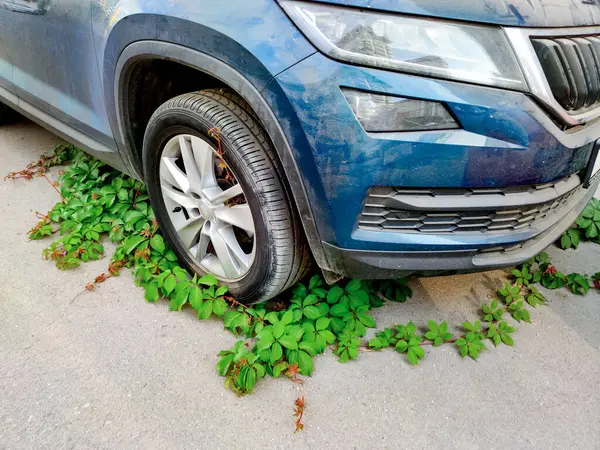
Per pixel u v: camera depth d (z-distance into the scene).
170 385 1.74
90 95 2.32
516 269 2.46
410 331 1.99
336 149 1.48
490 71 1.50
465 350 1.95
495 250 1.78
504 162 1.53
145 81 2.05
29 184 3.01
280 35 1.48
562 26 1.72
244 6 1.53
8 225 2.59
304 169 1.56
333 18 1.45
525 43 1.56
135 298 2.14
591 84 1.72
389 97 1.44
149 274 2.17
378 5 1.46
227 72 1.61
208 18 1.58
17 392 1.67
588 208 2.90
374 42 1.45
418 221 1.63
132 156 2.30
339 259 1.68
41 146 3.54
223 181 2.01
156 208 2.24
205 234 2.07
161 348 1.89
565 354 2.02
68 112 2.56
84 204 2.58
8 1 2.58
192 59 1.69
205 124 1.77
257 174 1.70
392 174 1.49
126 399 1.67
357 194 1.53
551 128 1.57
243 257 1.98
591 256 2.71
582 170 1.85
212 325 2.03
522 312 2.17
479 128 1.48
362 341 2.02
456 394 1.80
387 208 1.58
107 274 2.27
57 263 2.27
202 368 1.82
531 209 1.75
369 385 1.80
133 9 1.81
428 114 1.46
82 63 2.24
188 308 2.11
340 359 1.88
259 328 1.93
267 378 1.80
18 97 3.02
